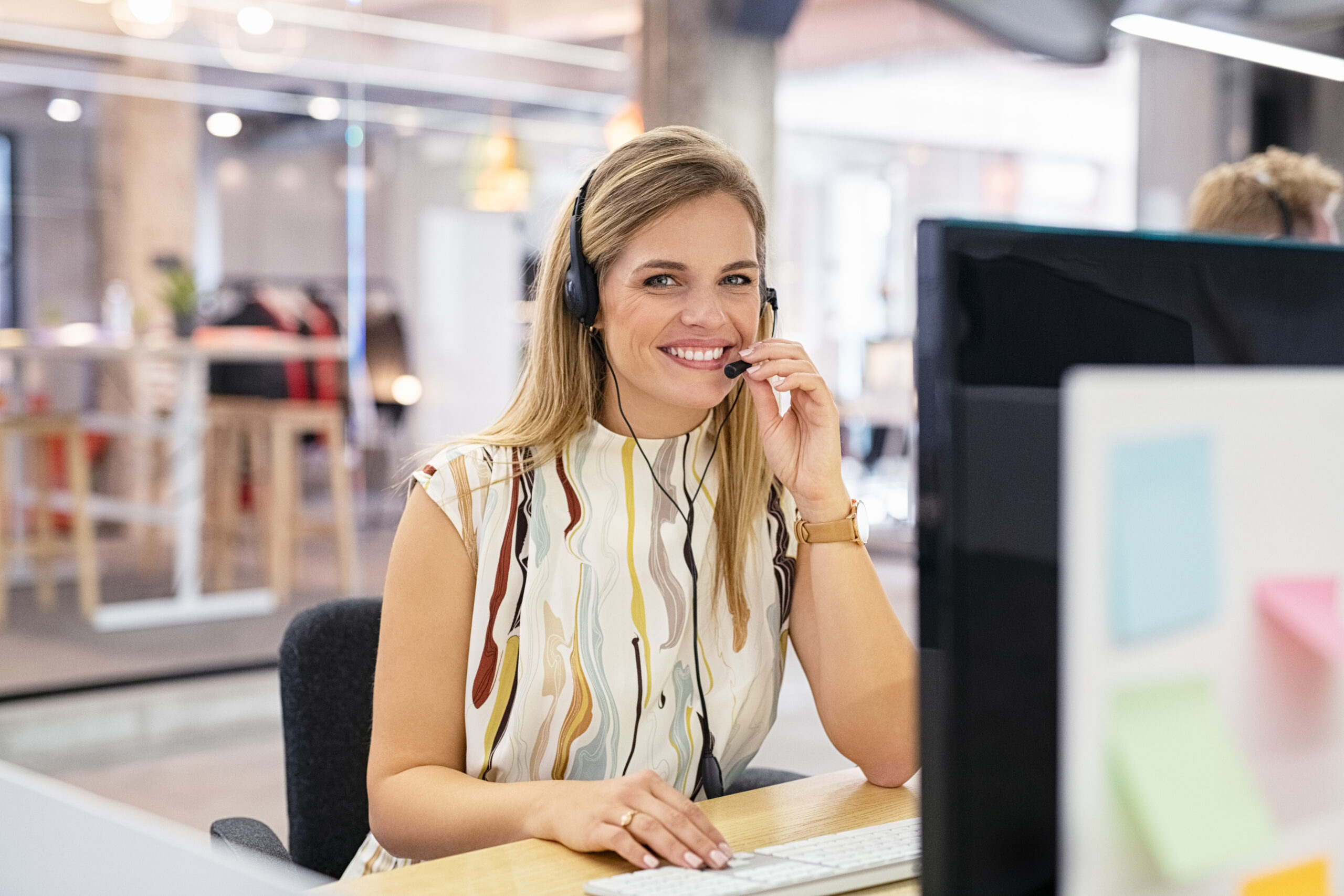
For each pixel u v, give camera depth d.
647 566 1.25
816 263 7.58
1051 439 0.56
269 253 6.20
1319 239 2.07
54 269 5.68
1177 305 0.62
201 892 0.53
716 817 1.08
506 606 1.22
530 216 6.80
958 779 0.55
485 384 6.99
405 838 1.13
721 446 1.32
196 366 5.50
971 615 0.55
